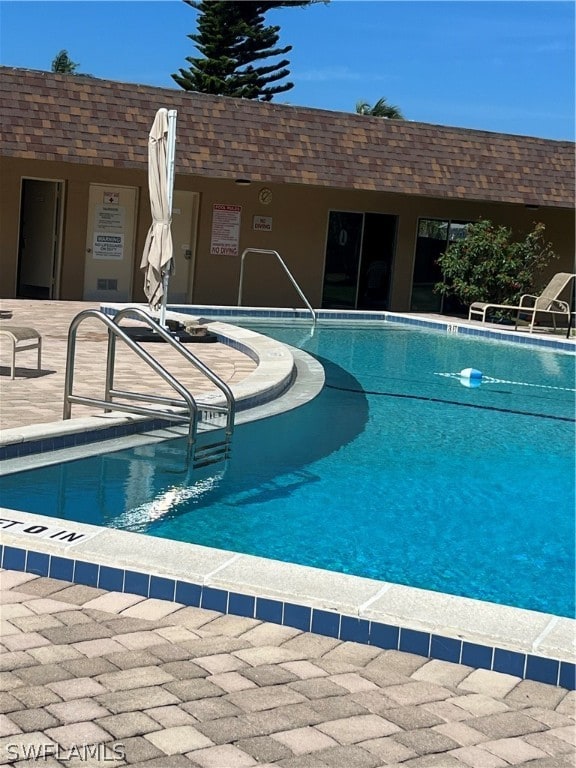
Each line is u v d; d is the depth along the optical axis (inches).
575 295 909.2
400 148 800.3
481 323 762.8
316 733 129.7
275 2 1603.1
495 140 840.9
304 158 762.8
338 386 446.3
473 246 797.9
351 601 162.7
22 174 728.3
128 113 709.9
